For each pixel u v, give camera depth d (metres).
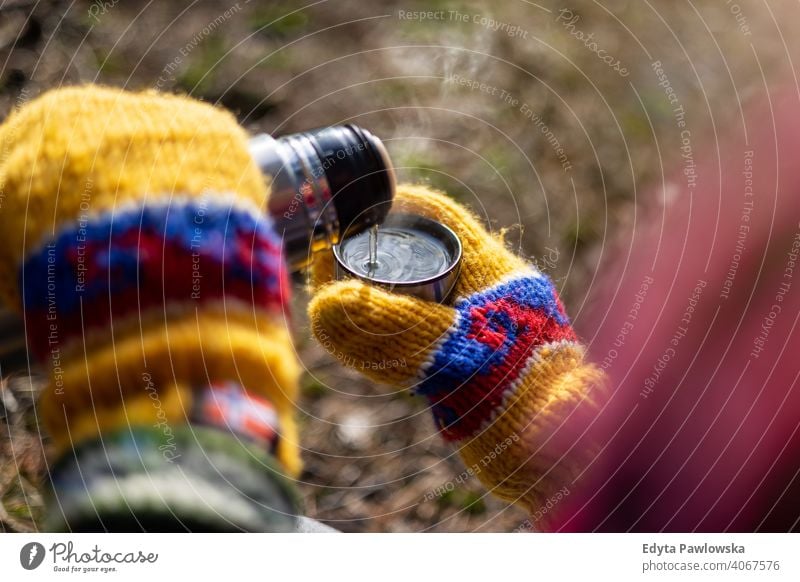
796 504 0.79
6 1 2.51
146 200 0.86
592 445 1.02
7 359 0.97
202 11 2.62
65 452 0.74
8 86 2.39
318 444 2.00
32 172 0.88
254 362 0.81
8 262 0.89
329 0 2.72
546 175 2.40
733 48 2.47
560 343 1.14
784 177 0.75
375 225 1.09
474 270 1.18
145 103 0.97
